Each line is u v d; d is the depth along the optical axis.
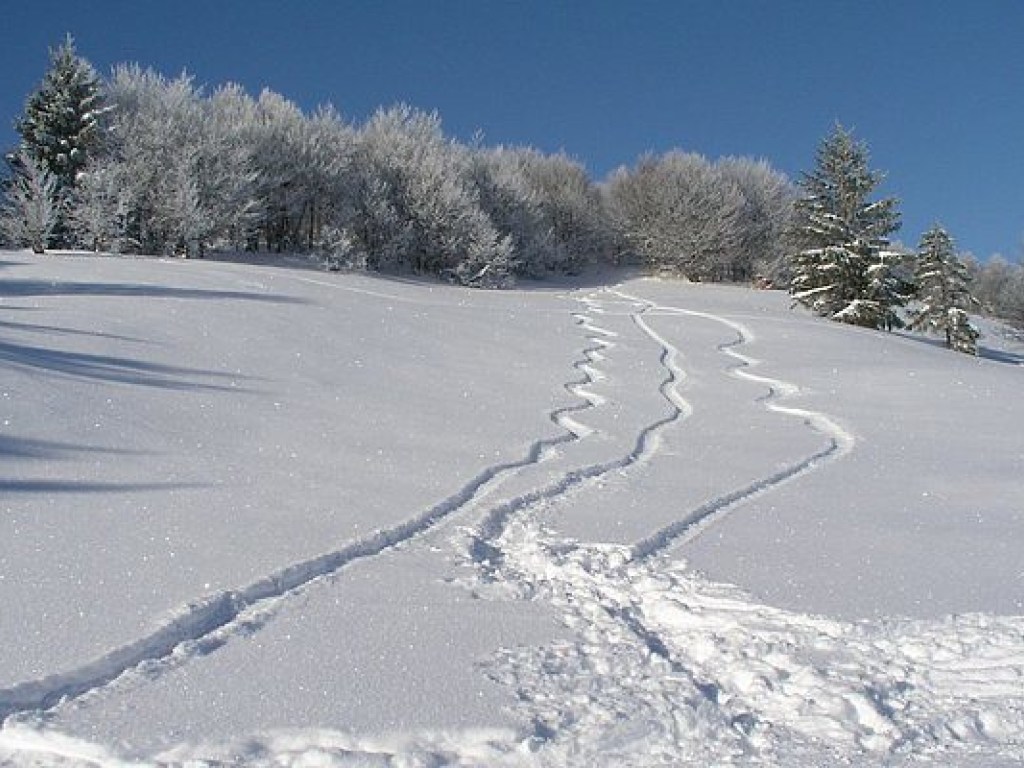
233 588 3.85
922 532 5.17
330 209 35.88
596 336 17.09
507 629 3.61
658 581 4.25
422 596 3.95
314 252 34.03
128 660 3.19
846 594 4.05
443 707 2.90
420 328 14.72
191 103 32.44
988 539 5.02
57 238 27.97
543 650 3.40
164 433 6.69
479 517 5.29
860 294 27.70
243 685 3.01
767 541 4.98
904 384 12.13
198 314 12.57
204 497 5.26
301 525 4.84
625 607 3.99
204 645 3.33
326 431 7.45
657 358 14.70
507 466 6.78
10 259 19.09
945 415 9.95
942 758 2.70
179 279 17.45
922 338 29.98
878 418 9.74
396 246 35.91
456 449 7.17
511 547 4.87
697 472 6.89
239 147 31.70
